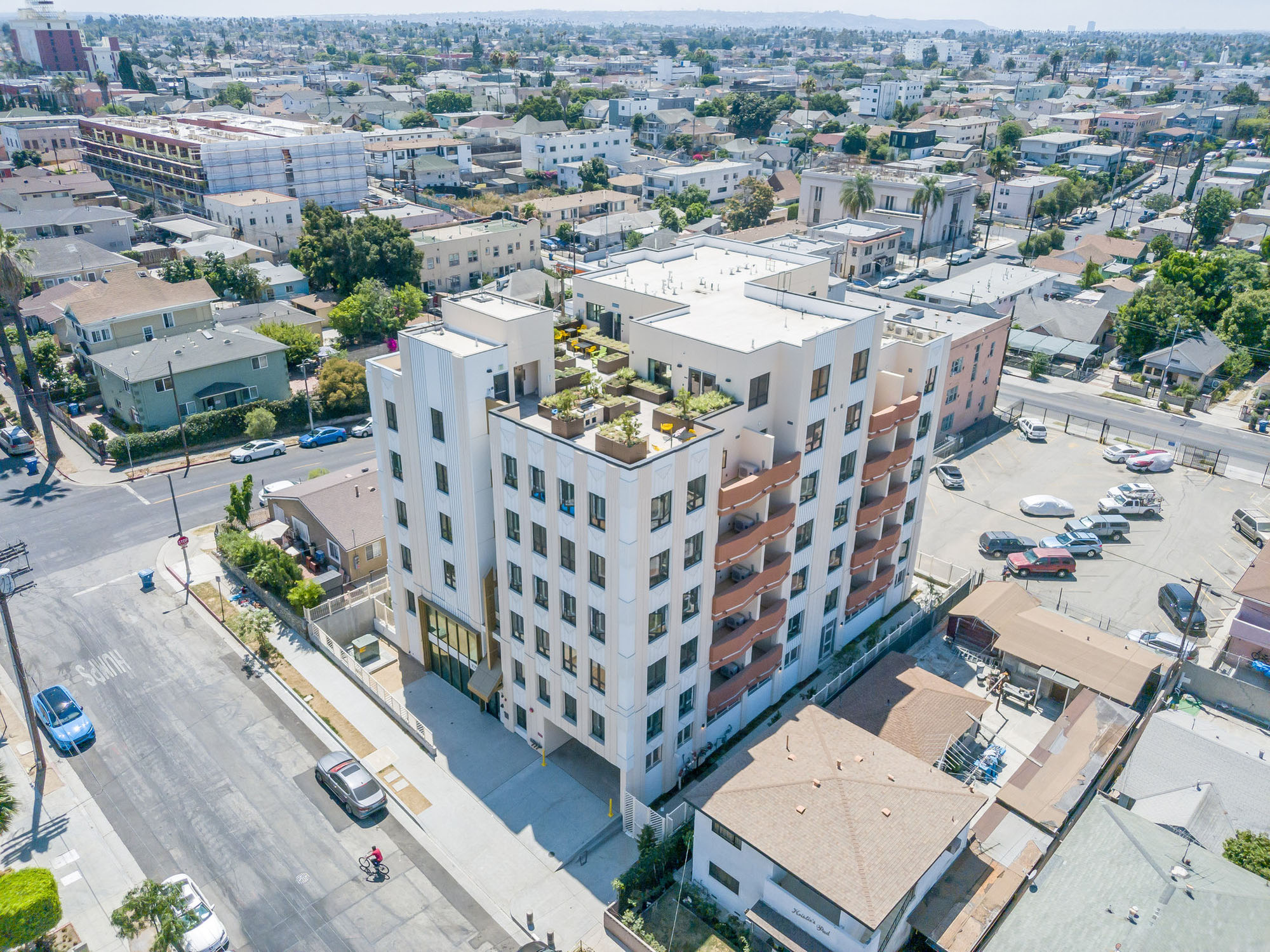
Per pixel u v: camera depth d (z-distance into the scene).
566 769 51.59
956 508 84.31
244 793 49.44
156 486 84.06
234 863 45.06
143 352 93.56
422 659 59.88
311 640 61.91
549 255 166.88
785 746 46.16
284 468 88.38
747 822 41.12
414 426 51.06
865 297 105.06
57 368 101.75
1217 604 69.50
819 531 54.62
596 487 40.91
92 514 78.62
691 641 47.16
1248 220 179.62
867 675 56.44
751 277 65.88
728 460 47.59
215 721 54.84
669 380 51.66
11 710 55.31
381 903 43.06
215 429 92.75
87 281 124.56
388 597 64.56
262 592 65.62
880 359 57.19
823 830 40.38
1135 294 127.00
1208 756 50.28
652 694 45.56
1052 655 58.94
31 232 139.50
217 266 130.12
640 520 40.44
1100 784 50.38
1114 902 40.19
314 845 46.25
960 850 43.59
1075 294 142.62
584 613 44.28
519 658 51.00
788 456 49.84
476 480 49.06
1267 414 104.31
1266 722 57.00
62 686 56.34
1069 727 53.22
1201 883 40.59
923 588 70.88
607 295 61.03
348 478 72.44
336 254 134.50
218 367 94.50
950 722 52.62
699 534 44.72
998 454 96.06
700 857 43.59
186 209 178.88
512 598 49.47
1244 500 86.19
